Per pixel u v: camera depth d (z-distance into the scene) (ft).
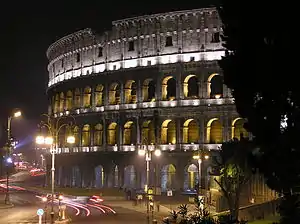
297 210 106.83
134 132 393.70
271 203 190.08
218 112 354.74
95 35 415.44
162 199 321.93
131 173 398.83
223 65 111.65
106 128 407.23
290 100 103.40
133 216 250.16
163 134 377.30
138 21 385.91
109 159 402.31
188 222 119.85
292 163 102.37
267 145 104.47
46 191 414.21
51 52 491.31
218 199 240.12
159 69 373.40
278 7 101.65
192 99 364.38
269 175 105.19
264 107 104.58
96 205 311.47
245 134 347.36
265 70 102.94
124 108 393.50
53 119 455.63
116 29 401.08
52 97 478.59
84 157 423.23
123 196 354.13
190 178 362.74
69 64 447.42
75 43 438.81
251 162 108.99
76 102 435.12
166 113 371.15
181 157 362.94
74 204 320.70
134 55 389.80
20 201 338.54
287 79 100.89
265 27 104.78
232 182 188.03
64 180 450.30
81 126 428.56
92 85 416.46
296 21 100.12
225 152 209.46
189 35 366.22
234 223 117.50
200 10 361.10
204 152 325.21
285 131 103.35
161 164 371.56
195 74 363.56
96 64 415.85
